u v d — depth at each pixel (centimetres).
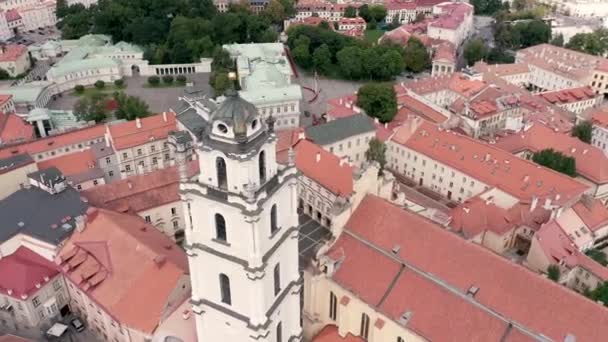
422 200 13938
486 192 12281
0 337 7456
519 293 6425
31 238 9250
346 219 7869
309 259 9544
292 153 5562
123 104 17750
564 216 11519
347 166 10938
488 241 11256
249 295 5509
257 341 5734
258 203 4947
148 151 14512
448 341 6588
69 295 9419
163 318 7669
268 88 18388
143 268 8200
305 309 8181
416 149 14475
